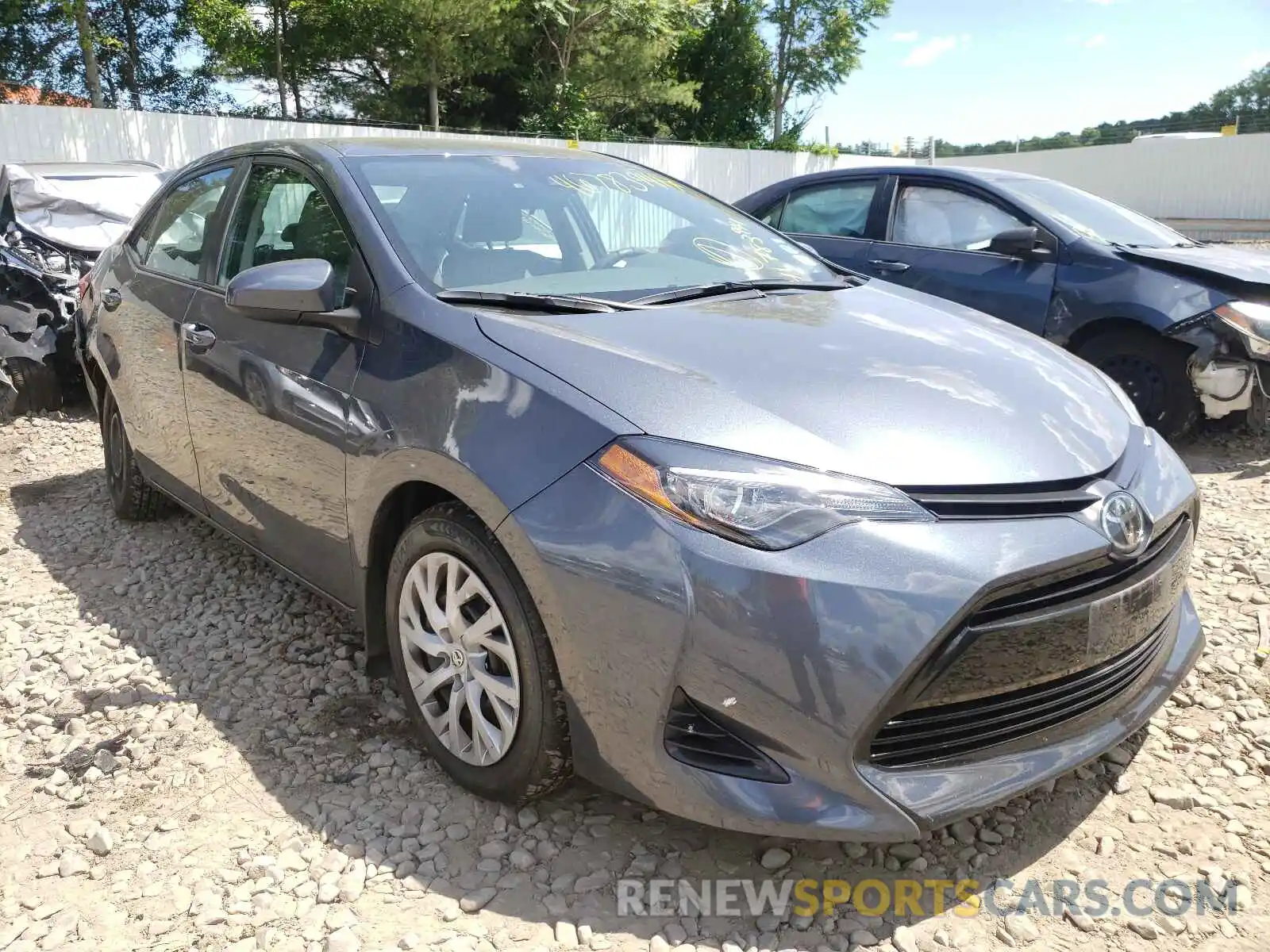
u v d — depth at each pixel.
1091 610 2.01
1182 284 5.14
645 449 1.96
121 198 7.38
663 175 3.73
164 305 3.56
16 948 1.94
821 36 30.39
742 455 1.95
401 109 24.55
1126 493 2.13
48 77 21.91
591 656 1.99
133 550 4.06
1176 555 2.28
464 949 1.93
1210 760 2.57
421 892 2.09
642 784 2.01
